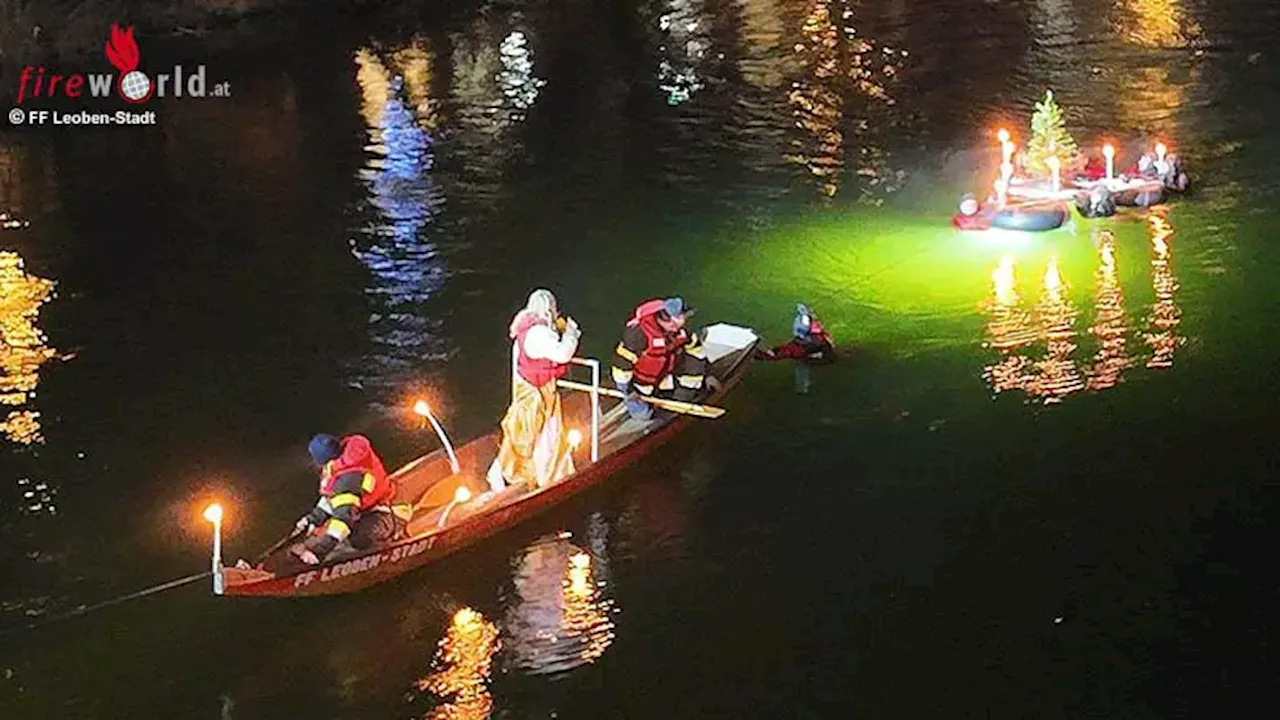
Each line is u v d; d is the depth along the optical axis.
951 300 15.05
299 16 28.89
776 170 19.58
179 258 17.41
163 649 10.25
